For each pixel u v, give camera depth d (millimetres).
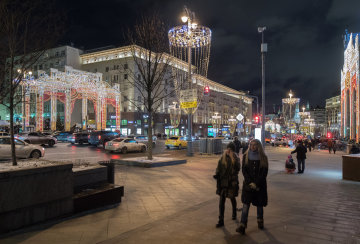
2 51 7398
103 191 6734
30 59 7750
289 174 13414
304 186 10148
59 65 78375
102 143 31438
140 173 12281
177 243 4648
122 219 5941
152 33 15438
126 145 24984
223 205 5570
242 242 4727
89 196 6383
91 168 6961
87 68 78500
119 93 59625
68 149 27750
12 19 6906
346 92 54469
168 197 8023
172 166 14961
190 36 19766
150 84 15633
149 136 15828
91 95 58969
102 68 76000
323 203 7559
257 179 5160
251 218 6102
